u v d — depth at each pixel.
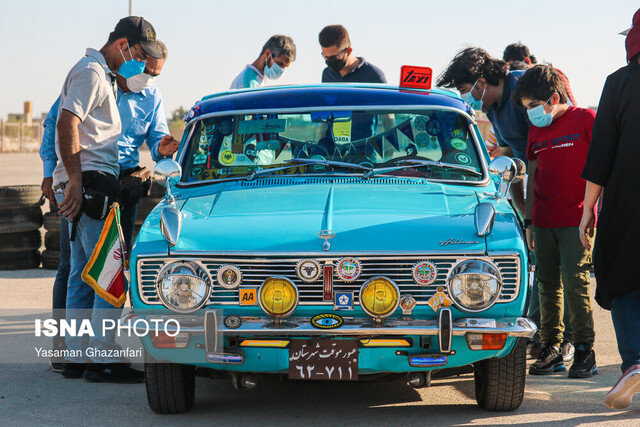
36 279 9.84
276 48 8.73
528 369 5.93
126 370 5.63
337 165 5.34
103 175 5.54
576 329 5.68
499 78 6.39
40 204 10.68
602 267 4.51
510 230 4.35
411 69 5.79
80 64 5.49
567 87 7.12
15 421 4.61
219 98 5.79
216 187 5.26
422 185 5.12
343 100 5.61
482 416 4.66
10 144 58.66
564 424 4.48
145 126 6.46
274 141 5.52
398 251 4.20
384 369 4.27
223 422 4.58
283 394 5.22
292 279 4.23
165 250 4.29
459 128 5.53
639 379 4.25
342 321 4.15
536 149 5.75
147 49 5.68
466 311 4.19
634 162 4.37
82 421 4.61
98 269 5.09
